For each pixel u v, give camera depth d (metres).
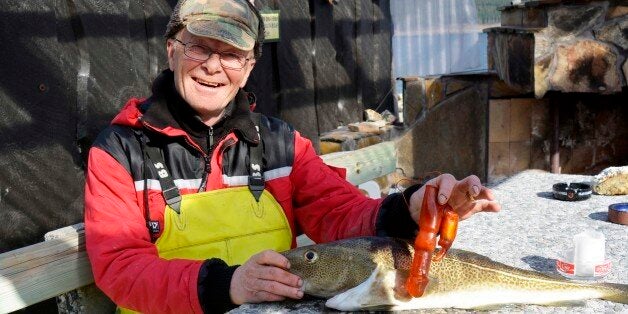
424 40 5.88
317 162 2.34
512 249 2.36
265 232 2.12
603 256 2.07
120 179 1.99
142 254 1.90
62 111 3.07
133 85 3.41
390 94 5.75
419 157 5.27
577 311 1.73
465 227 2.64
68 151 3.12
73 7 3.09
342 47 5.09
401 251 1.74
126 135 2.04
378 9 5.48
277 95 4.46
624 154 5.07
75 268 2.08
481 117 5.15
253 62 2.22
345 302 1.65
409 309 1.69
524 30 4.53
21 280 1.94
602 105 5.02
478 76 5.11
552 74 4.45
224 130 2.12
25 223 2.94
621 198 3.03
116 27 3.30
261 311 1.68
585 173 5.10
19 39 2.88
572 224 2.65
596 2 4.32
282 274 1.68
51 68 3.01
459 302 1.71
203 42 2.00
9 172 2.86
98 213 1.95
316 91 4.84
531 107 5.07
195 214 2.03
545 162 5.12
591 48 4.38
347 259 1.70
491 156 5.14
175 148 2.07
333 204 2.23
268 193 2.16
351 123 5.26
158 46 3.54
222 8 2.04
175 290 1.77
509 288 1.75
